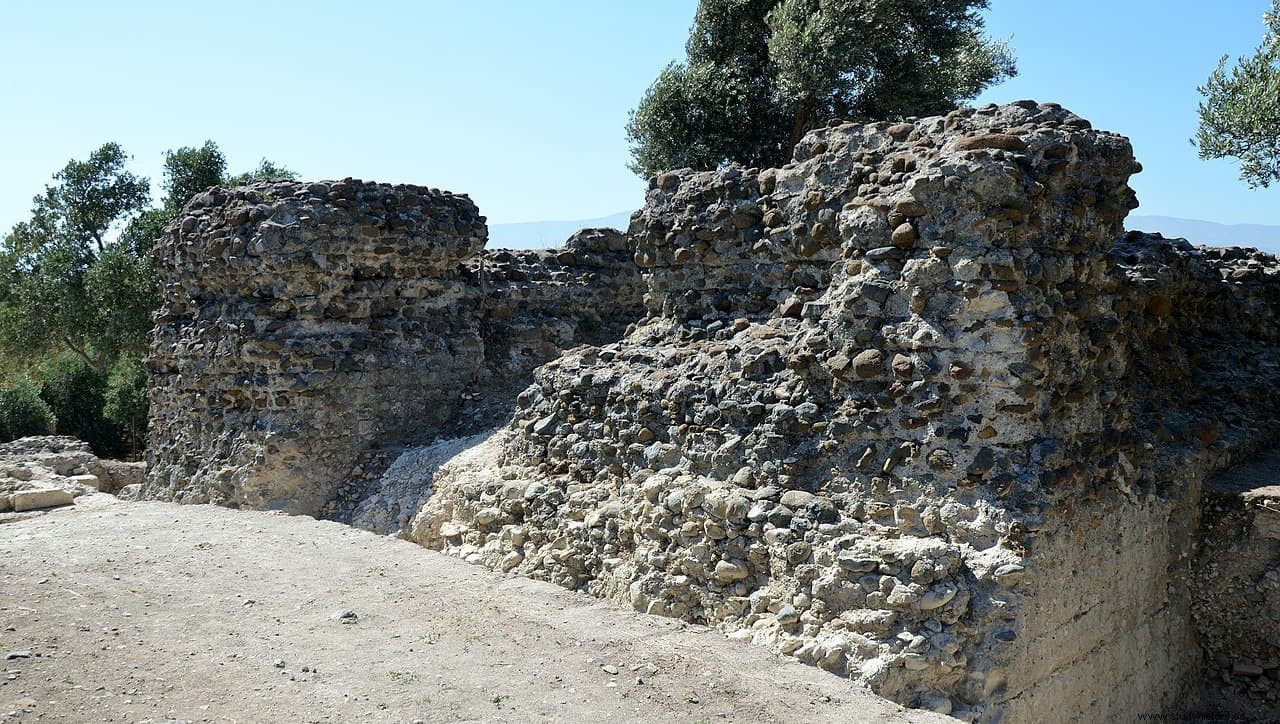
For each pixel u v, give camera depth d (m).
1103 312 6.95
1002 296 6.07
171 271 12.59
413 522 9.74
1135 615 7.09
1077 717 6.40
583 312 14.07
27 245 29.28
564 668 5.91
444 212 11.95
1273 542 7.46
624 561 7.69
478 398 12.13
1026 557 5.88
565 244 14.60
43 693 5.02
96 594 6.85
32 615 6.24
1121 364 7.19
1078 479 6.37
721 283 8.75
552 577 8.14
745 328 8.23
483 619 6.75
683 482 7.42
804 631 6.26
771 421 7.04
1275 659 7.48
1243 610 7.59
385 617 6.73
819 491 6.73
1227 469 8.29
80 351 27.98
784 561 6.54
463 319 12.44
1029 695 5.89
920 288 6.34
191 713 4.93
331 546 8.71
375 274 11.48
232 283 11.40
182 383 12.10
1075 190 6.64
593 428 8.52
